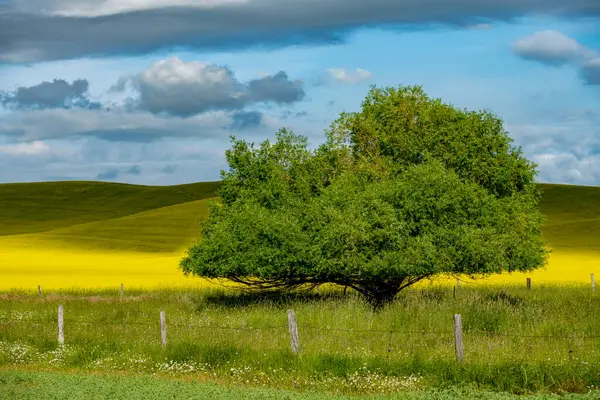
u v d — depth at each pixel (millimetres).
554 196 168875
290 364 22969
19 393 18625
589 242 110500
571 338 25625
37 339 28984
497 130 44719
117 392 18734
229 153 46656
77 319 35188
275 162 46344
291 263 39375
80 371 23781
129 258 93312
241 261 39531
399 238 36906
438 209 37906
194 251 42406
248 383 21266
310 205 40562
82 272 73125
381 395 19016
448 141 43375
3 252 103438
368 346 25000
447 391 19250
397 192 38344
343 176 41781
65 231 130875
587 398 18109
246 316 34000
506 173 43031
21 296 45906
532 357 22688
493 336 28234
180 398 17922
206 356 24375
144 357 24891
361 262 36688
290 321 24031
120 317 36062
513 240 39219
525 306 35156
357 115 45656
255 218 40312
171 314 36688
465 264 37750
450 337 27188
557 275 65312
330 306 35469
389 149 44781
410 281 41469
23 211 192000
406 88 46094
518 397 18656
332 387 20750
